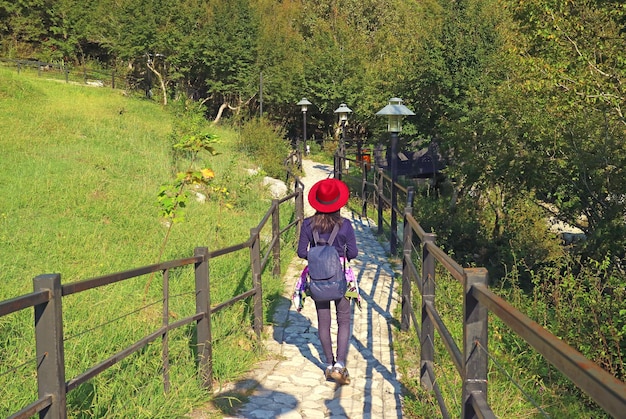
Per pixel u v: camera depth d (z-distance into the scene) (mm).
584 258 10812
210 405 4570
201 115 19812
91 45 48688
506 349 5883
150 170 15906
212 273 8125
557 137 11883
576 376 1392
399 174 27094
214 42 41156
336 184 5250
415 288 8094
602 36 10969
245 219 12828
